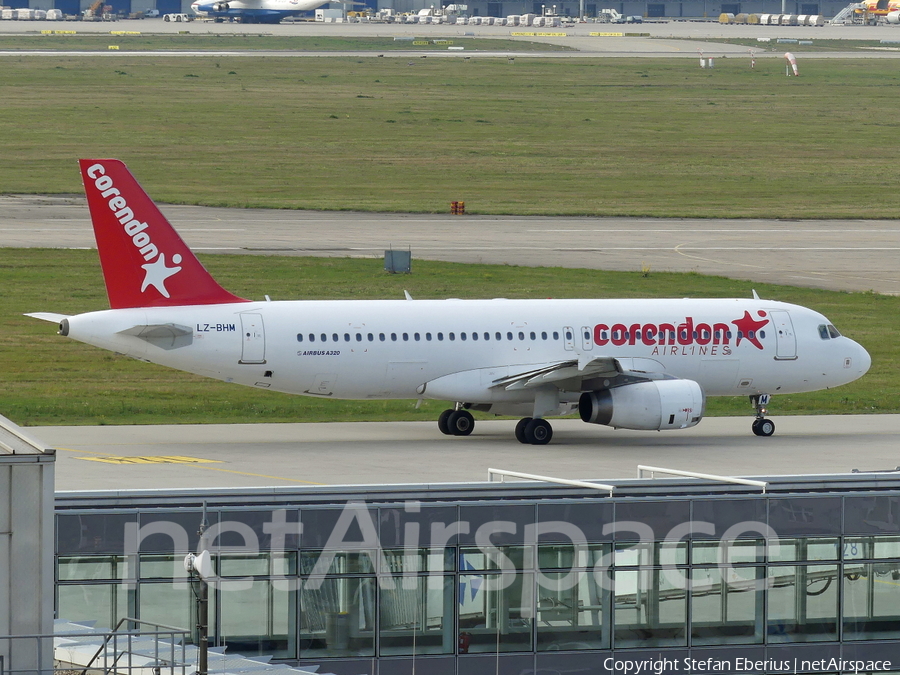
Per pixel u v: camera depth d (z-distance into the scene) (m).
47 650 96.56
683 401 199.38
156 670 97.38
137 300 190.25
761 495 128.75
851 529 130.88
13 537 95.88
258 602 120.00
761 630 129.75
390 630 122.88
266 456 189.12
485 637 124.50
